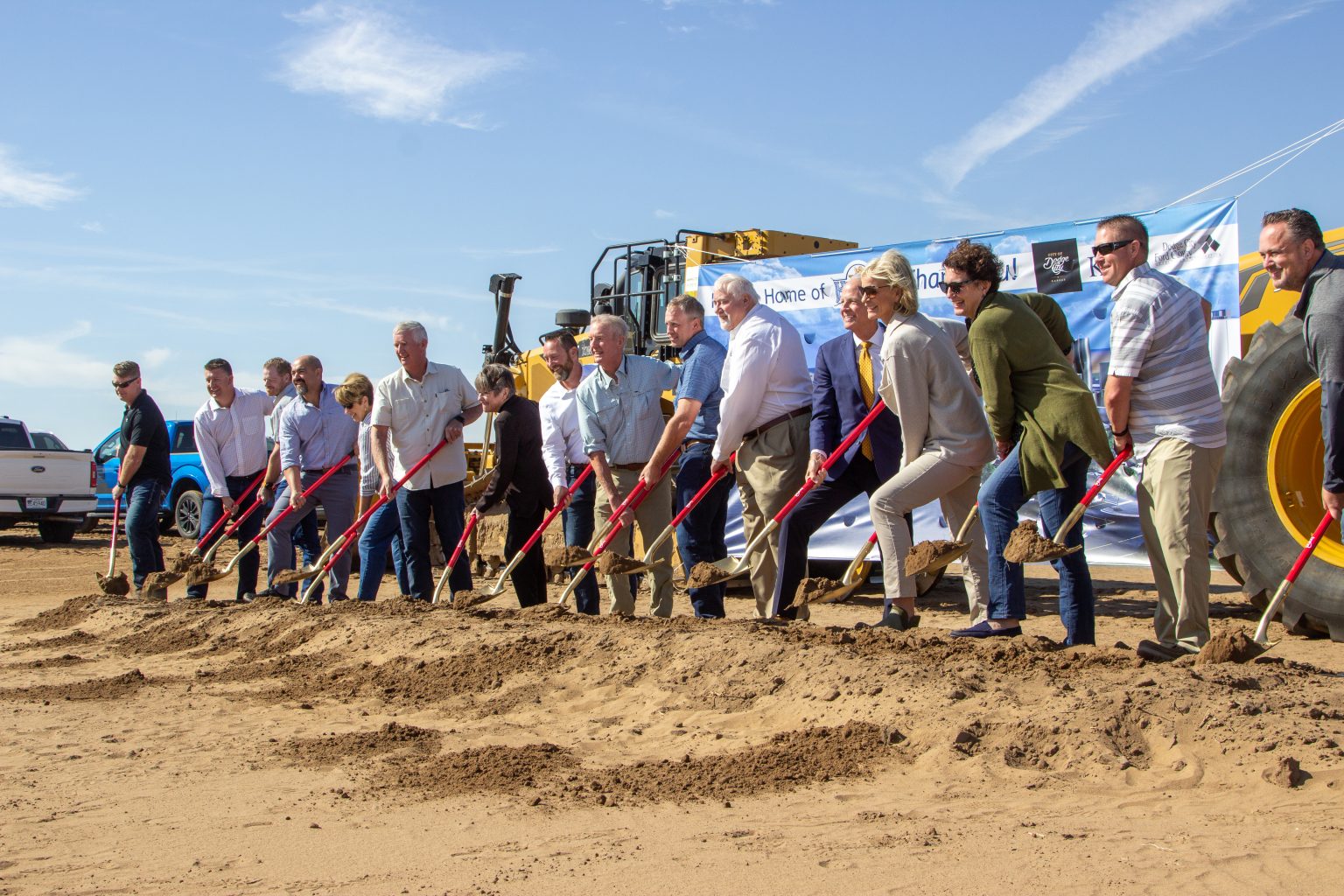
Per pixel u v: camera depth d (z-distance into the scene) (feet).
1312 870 10.37
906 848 11.41
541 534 26.61
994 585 19.04
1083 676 16.12
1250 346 26.13
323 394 31.50
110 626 28.53
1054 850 11.15
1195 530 17.17
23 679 22.89
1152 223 30.50
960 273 18.54
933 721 15.11
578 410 25.61
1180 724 14.11
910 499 19.69
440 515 27.50
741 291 22.30
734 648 18.89
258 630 25.62
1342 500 16.35
